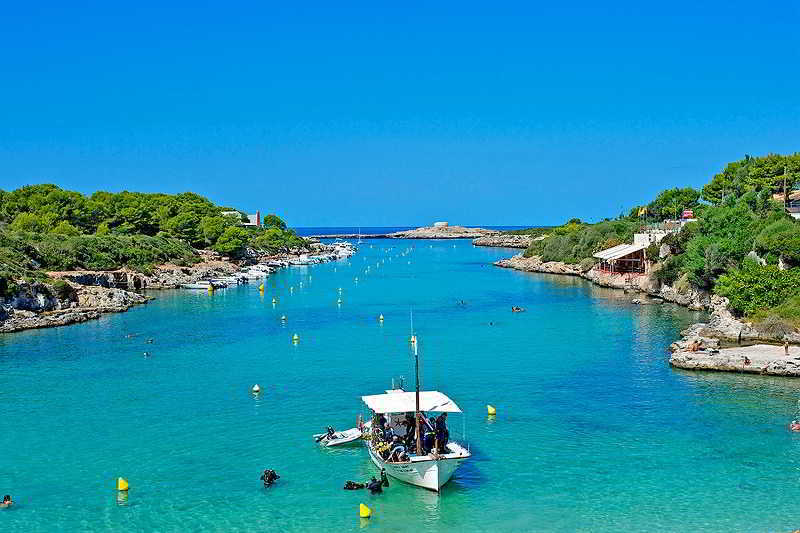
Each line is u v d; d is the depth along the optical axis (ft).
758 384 209.36
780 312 270.05
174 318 361.30
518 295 448.65
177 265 583.17
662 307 379.14
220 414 189.88
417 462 138.31
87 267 480.23
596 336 294.25
